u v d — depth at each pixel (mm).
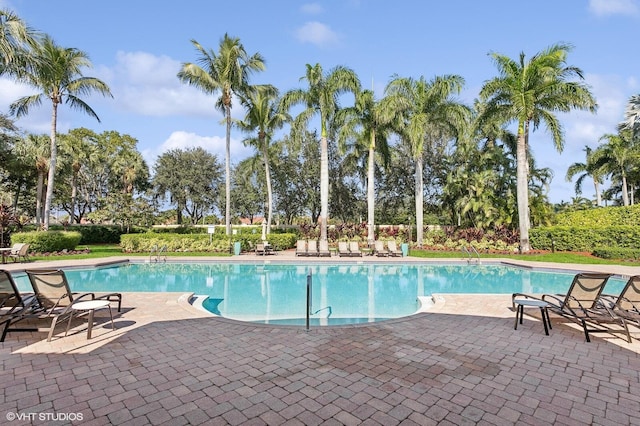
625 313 4918
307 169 28266
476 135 20953
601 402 2994
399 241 21219
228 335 4770
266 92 21547
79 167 30016
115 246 22188
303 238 23375
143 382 3311
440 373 3561
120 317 5688
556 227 17359
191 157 33625
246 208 31500
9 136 24031
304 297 8859
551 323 5430
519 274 12609
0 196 27547
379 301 8453
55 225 23469
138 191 35906
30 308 4801
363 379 3410
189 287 10047
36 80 16297
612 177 30516
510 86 16641
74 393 3078
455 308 6434
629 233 15258
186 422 2631
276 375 3490
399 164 27438
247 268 13555
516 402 2977
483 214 20828
